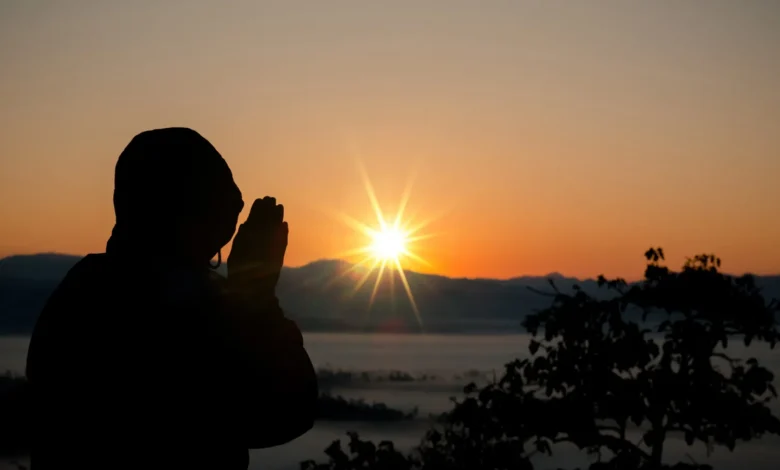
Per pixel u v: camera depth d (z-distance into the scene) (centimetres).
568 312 682
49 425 180
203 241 191
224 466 179
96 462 175
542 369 690
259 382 178
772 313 680
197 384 177
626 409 658
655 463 668
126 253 188
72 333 181
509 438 711
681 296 684
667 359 671
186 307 178
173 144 189
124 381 175
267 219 195
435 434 707
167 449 175
